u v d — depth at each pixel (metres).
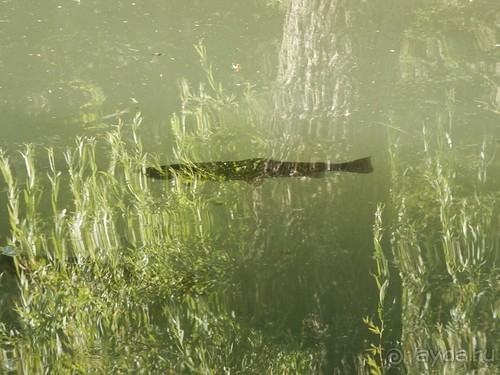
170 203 6.11
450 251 5.42
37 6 10.11
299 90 7.96
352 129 7.25
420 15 9.58
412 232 5.74
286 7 10.09
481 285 5.17
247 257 5.55
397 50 8.61
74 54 8.80
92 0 10.30
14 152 6.83
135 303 5.13
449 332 4.79
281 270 5.40
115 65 8.57
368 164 6.56
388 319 4.93
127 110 7.60
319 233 5.74
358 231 5.76
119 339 4.82
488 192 6.18
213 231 5.79
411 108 7.61
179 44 9.09
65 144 7.01
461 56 8.61
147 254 5.57
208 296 5.19
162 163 6.67
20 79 8.23
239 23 9.67
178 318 5.00
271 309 5.07
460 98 7.74
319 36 8.29
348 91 7.89
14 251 5.50
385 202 6.09
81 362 4.63
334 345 4.75
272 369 4.59
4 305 5.14
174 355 4.68
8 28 9.43
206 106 7.70
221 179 6.45
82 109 7.64
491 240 5.60
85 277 5.35
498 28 9.23
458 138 7.04
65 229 5.75
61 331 4.90
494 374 4.41
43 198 6.19
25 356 4.69
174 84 8.17
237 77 8.33
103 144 6.99
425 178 6.40
